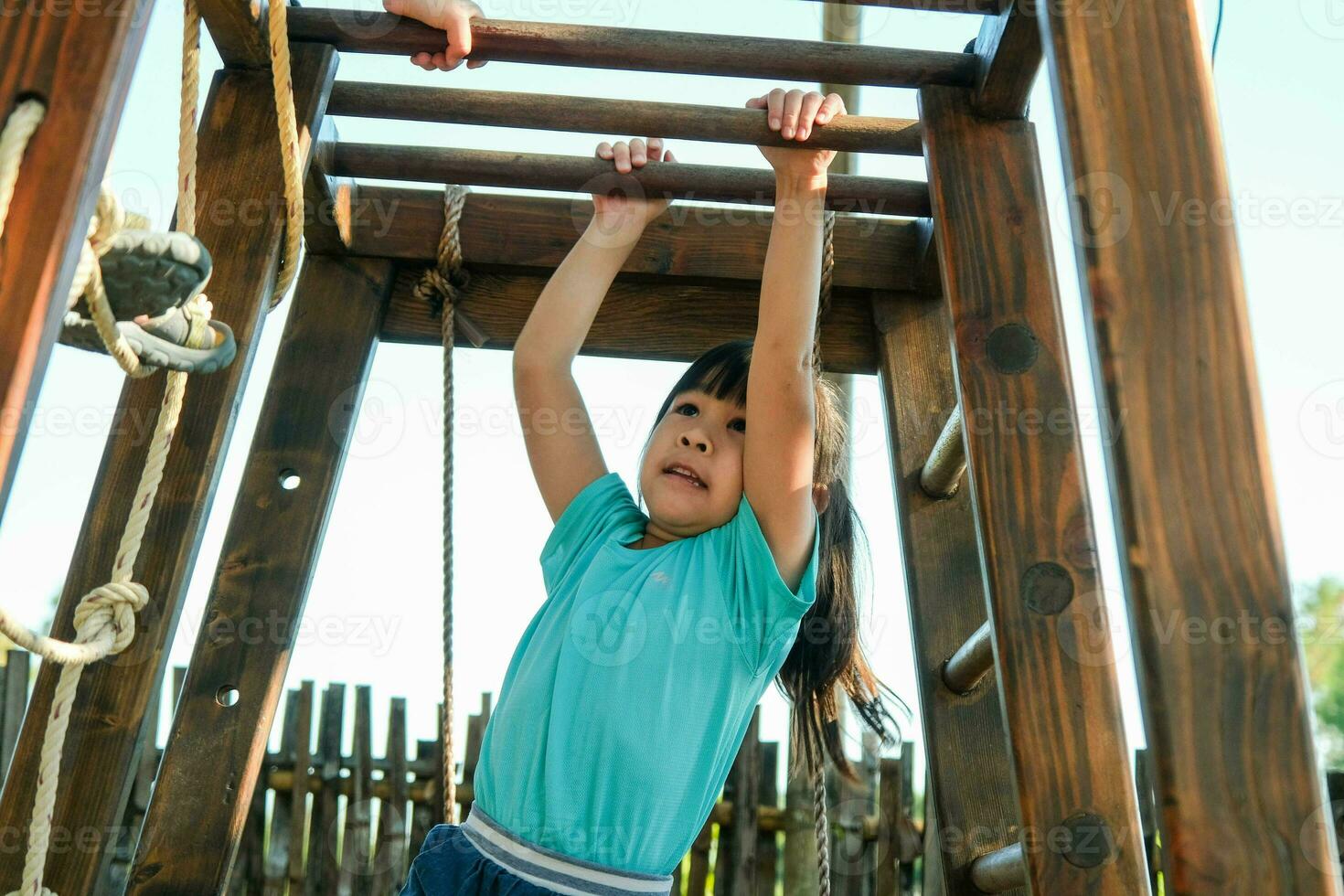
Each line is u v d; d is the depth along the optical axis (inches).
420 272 88.7
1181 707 44.5
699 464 72.7
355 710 147.2
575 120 73.9
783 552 69.6
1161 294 48.9
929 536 83.5
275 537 78.8
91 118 41.2
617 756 63.6
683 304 89.4
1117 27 52.1
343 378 83.4
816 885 140.2
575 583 71.9
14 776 61.9
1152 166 50.4
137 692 62.7
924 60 72.8
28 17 41.9
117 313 46.8
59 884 60.6
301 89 70.7
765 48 72.3
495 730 67.2
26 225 39.9
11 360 38.9
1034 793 59.7
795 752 88.4
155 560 64.3
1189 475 46.9
